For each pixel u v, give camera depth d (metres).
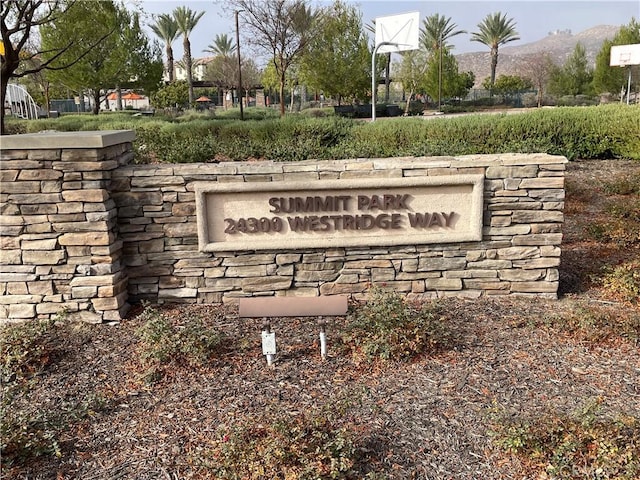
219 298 5.01
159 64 29.41
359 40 27.64
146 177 4.78
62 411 3.50
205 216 4.82
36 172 4.50
